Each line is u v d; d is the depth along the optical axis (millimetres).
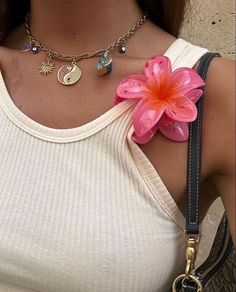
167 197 382
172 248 394
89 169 385
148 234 383
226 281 423
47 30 422
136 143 377
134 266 383
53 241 381
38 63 420
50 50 419
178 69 375
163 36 418
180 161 378
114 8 408
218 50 743
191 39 729
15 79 421
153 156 380
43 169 390
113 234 379
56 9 411
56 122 397
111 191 382
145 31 416
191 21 719
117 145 379
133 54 409
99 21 408
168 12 439
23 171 393
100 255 378
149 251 384
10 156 397
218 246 420
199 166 374
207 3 735
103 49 409
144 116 367
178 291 398
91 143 385
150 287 393
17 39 455
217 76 378
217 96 375
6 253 387
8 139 400
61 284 386
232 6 737
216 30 740
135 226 381
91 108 394
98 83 400
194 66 387
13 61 428
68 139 388
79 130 386
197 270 412
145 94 371
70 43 415
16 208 389
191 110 365
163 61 377
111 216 380
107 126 381
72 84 404
